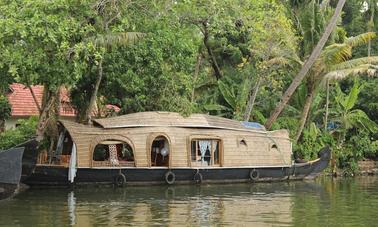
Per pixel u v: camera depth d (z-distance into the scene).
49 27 15.73
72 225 12.13
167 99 21.08
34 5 15.59
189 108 21.33
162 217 13.35
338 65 25.56
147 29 20.11
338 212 14.63
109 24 18.44
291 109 28.31
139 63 20.12
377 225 12.73
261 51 24.69
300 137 27.50
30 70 16.41
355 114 29.28
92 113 22.00
